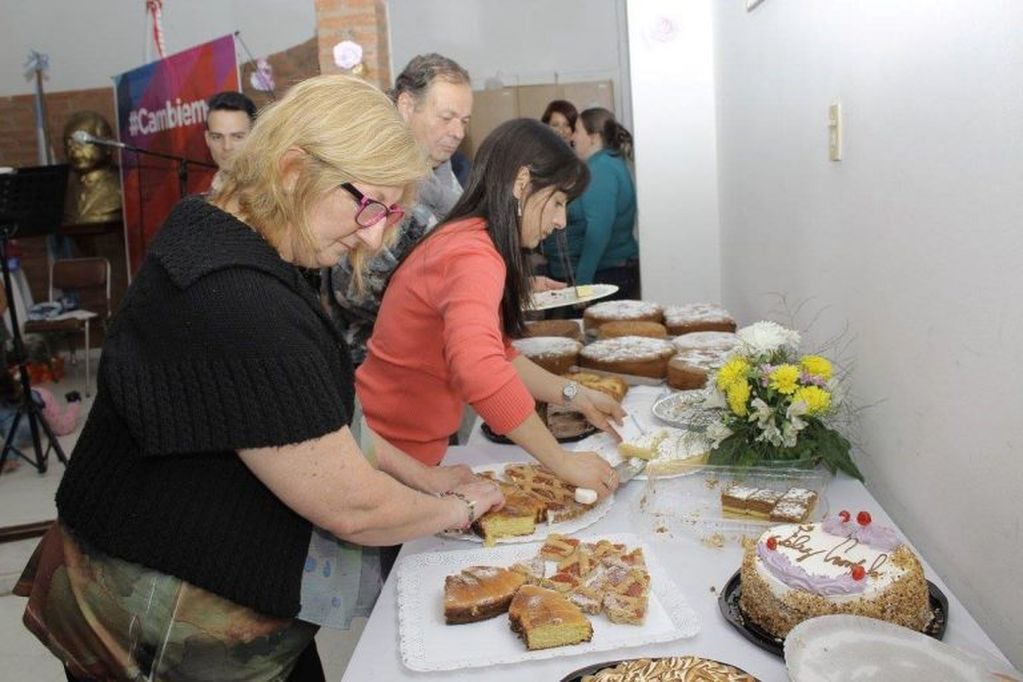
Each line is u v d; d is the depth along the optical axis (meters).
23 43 6.26
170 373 0.95
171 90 5.25
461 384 1.34
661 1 3.49
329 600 1.18
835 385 1.52
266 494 1.06
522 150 1.44
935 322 1.25
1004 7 0.99
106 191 6.03
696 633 1.09
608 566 1.23
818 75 1.83
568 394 1.77
